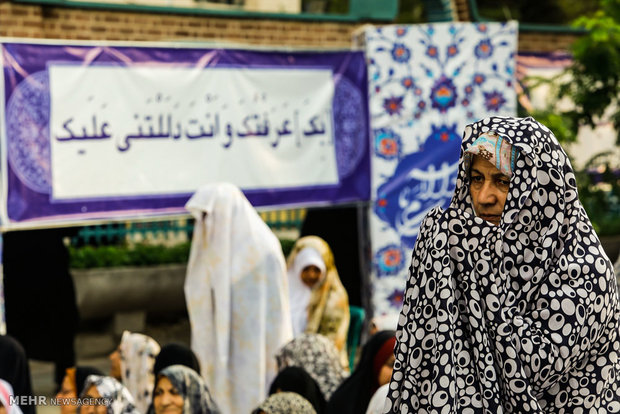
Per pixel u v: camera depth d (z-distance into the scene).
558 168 2.47
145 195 7.72
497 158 2.50
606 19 11.54
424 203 8.77
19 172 7.21
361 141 8.59
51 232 9.11
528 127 2.50
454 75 8.80
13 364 5.66
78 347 10.66
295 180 8.31
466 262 2.45
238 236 6.80
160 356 5.55
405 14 23.33
